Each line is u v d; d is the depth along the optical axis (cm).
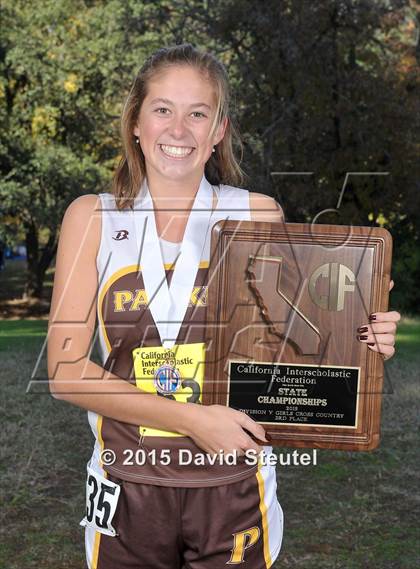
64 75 2081
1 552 320
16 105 2220
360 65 1702
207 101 180
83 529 343
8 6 2138
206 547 184
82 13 2117
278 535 195
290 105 1476
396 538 335
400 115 1509
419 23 1750
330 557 318
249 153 1327
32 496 374
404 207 1527
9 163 2155
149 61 183
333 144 1520
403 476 401
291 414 179
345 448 180
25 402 520
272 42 1495
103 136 2216
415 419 490
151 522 183
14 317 2384
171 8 1808
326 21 1517
